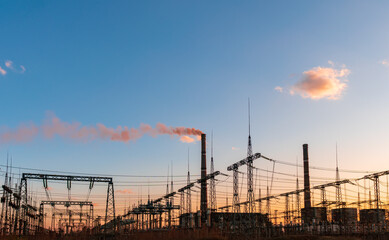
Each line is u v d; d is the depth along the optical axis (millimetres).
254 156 76688
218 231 80750
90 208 114562
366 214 109875
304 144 163125
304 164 161000
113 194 84312
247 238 77188
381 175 86375
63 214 115125
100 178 83688
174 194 119125
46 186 80812
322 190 110312
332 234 100500
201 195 134000
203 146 145875
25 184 79750
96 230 103625
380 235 90812
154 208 122750
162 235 81375
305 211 129625
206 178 102125
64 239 89438
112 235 86188
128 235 85000
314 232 107062
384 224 105438
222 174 96438
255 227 88438
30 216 105312
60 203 113875
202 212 117312
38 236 85438
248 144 78625
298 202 125688
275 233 108500
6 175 77688
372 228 102062
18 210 80312
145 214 130625
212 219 107312
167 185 125875
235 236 80000
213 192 100938
